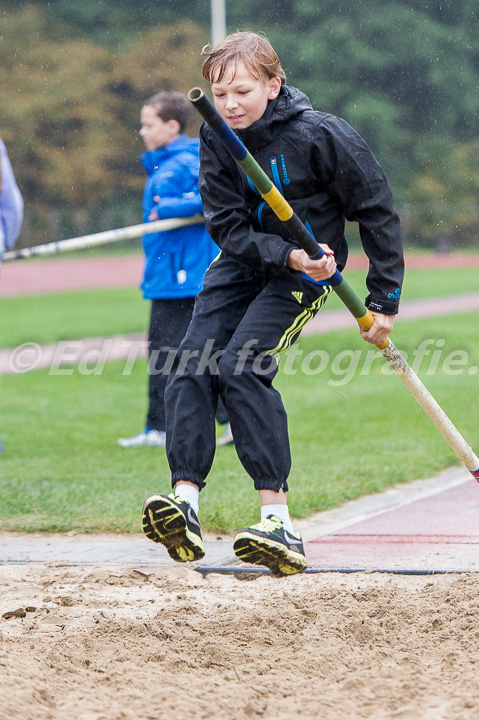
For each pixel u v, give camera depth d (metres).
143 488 20.00
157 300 22.59
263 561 11.23
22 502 18.75
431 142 161.12
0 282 100.75
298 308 11.72
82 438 26.06
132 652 10.18
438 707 8.80
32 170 149.12
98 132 151.38
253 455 11.42
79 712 8.73
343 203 11.70
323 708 8.89
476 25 161.25
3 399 32.94
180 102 21.94
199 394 11.66
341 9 157.50
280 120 11.36
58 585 13.68
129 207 151.75
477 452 23.59
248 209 11.73
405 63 158.00
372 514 17.88
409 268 121.12
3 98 149.38
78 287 94.19
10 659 9.65
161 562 14.93
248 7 156.38
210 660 10.00
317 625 10.91
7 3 156.50
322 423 28.03
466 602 11.59
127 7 157.12
